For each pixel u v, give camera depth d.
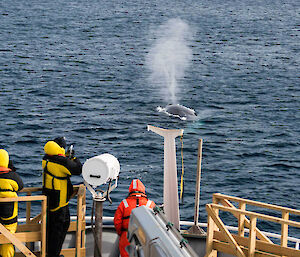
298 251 7.54
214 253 8.26
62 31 95.81
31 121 34.84
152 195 21.59
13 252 7.16
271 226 18.20
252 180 24.09
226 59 71.19
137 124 35.56
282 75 58.34
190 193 21.83
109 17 121.44
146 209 5.65
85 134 32.34
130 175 24.20
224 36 95.81
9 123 33.94
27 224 7.72
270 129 34.91
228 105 42.81
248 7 155.00
